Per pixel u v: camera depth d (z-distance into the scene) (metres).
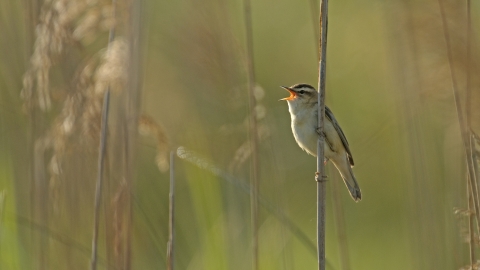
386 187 15.02
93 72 8.56
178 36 12.88
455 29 11.02
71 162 10.04
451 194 11.91
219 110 12.69
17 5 11.69
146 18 9.95
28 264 9.99
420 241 11.66
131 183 9.06
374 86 16.42
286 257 10.70
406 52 11.74
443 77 11.09
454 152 12.02
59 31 8.44
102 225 10.53
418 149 11.72
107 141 9.03
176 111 13.49
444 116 11.98
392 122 14.51
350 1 17.95
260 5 17.88
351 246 14.28
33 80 9.37
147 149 13.50
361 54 17.00
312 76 17.22
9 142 11.22
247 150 10.19
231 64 12.04
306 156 14.73
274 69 17.17
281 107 15.46
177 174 13.36
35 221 10.06
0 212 9.06
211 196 9.93
